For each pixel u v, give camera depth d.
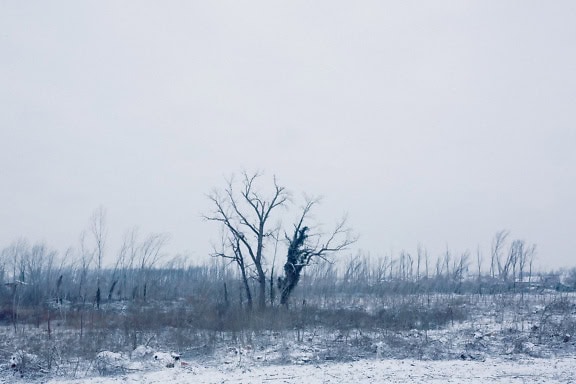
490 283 72.00
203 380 19.59
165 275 63.00
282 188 43.56
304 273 47.19
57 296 49.81
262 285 41.06
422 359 24.20
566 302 38.59
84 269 57.31
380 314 34.53
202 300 38.28
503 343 27.12
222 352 25.67
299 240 45.12
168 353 24.17
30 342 26.56
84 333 29.69
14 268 61.97
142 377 20.36
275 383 18.94
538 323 31.52
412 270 77.81
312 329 31.41
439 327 31.86
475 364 22.62
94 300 46.94
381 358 24.56
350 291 54.69
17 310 38.72
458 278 77.00
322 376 20.16
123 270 58.28
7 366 22.22
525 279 84.38
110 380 19.89
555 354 25.06
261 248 42.47
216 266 57.84
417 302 40.38
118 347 25.75
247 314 33.47
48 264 62.91
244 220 42.81
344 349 26.05
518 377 19.52
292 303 41.09
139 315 32.00
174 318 32.47
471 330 29.91
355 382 18.92
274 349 26.28
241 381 19.31
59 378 20.48
